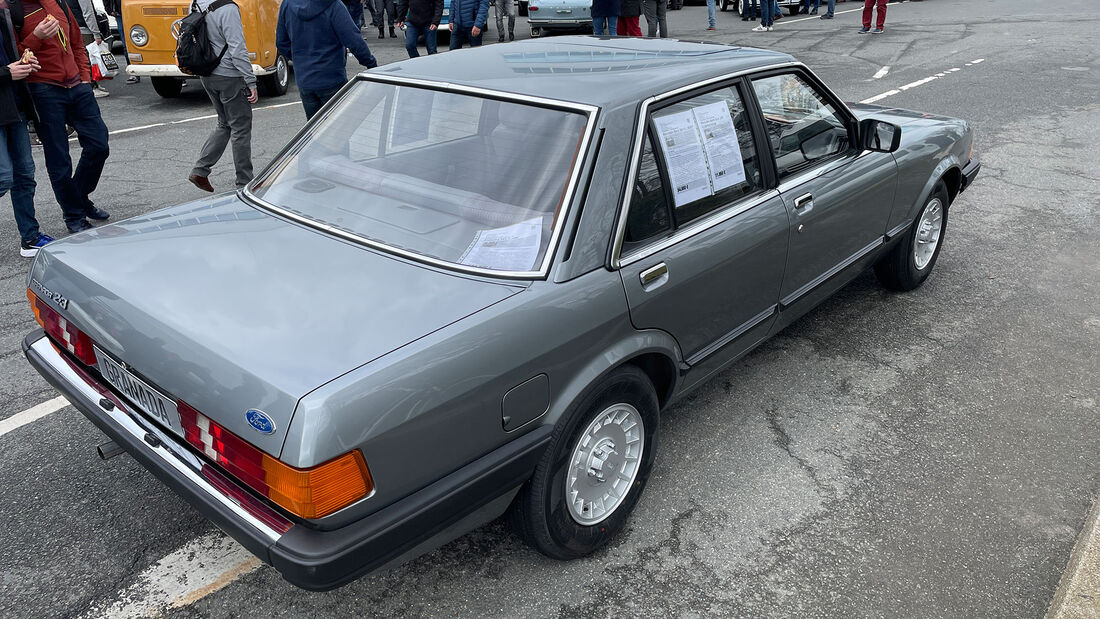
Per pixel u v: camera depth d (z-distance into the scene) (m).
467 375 2.29
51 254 2.85
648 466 3.14
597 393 2.71
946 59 13.27
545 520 2.71
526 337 2.43
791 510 3.27
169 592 2.82
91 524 3.13
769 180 3.48
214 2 6.36
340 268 2.58
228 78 6.54
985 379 4.23
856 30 17.03
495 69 3.22
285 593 2.82
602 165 2.70
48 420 3.80
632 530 3.15
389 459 2.17
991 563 3.00
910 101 10.20
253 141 8.82
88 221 6.30
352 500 2.12
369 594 2.82
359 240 2.75
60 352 2.94
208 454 2.27
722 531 3.15
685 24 18.88
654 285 2.84
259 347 2.21
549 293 2.52
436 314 2.35
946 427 3.82
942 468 3.53
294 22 6.81
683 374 3.19
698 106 3.13
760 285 3.48
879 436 3.75
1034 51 13.81
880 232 4.44
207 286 2.50
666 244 2.91
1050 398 4.06
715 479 3.44
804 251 3.71
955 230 6.25
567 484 2.75
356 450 2.09
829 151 3.94
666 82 3.02
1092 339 4.64
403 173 2.97
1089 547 2.92
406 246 2.69
